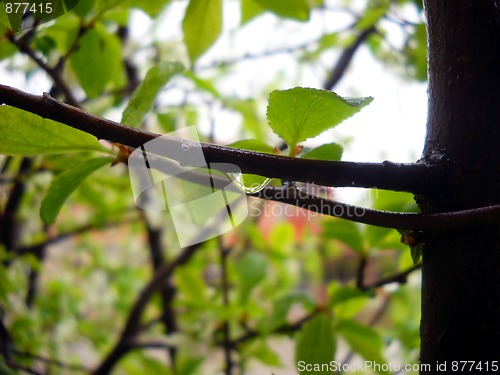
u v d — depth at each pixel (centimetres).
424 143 22
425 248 21
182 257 58
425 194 21
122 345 55
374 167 20
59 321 67
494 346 20
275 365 51
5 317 50
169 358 66
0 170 58
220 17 34
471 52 21
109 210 67
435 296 21
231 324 59
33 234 73
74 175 25
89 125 19
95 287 86
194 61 35
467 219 20
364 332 40
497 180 21
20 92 19
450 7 22
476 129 21
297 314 57
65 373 65
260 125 57
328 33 52
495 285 20
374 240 39
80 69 36
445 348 21
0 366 31
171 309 64
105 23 46
